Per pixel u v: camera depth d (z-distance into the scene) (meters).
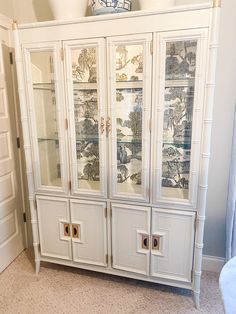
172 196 1.66
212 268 2.07
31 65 1.73
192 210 1.61
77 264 1.97
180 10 1.37
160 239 1.72
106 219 1.81
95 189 1.80
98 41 1.54
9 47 2.05
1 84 1.98
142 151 1.63
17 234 2.30
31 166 1.87
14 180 2.22
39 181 1.89
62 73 1.65
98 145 1.79
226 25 1.68
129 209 1.73
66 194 1.85
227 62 1.73
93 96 1.76
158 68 1.48
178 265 1.72
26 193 2.37
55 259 2.01
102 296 1.81
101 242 1.86
